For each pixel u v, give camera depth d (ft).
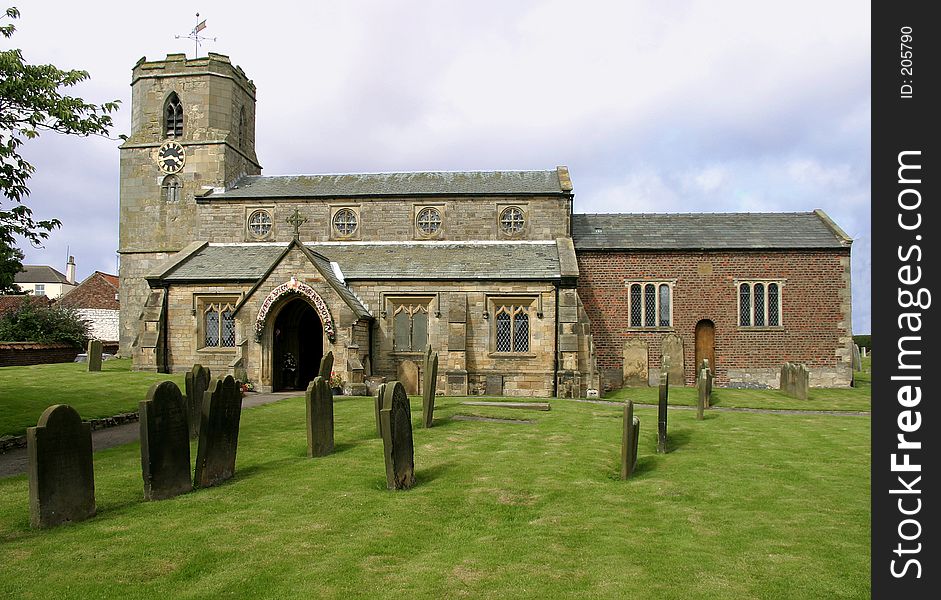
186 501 35.86
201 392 57.21
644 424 64.39
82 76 59.16
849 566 27.48
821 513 34.99
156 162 124.26
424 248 111.86
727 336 112.57
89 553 28.02
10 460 45.75
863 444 55.11
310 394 47.26
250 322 93.45
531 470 44.32
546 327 96.17
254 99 138.62
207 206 118.83
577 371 94.38
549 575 26.37
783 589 25.16
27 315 136.77
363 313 93.40
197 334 99.55
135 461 45.11
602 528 32.40
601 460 47.85
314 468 43.83
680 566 27.32
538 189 116.78
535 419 66.23
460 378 94.32
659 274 113.50
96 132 60.90
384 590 24.91
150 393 35.94
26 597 23.95
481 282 97.04
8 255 56.08
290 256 92.73
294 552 28.68
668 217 124.67
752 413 75.66
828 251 111.86
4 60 54.49
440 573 26.50
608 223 123.34
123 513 33.55
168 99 124.98
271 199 117.80
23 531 30.58
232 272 101.55
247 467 44.11
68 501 31.83
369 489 38.99
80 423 32.53
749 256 112.68
